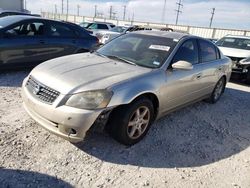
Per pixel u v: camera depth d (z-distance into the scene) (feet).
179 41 14.64
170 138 13.25
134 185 9.50
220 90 20.10
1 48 19.57
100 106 10.23
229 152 12.80
